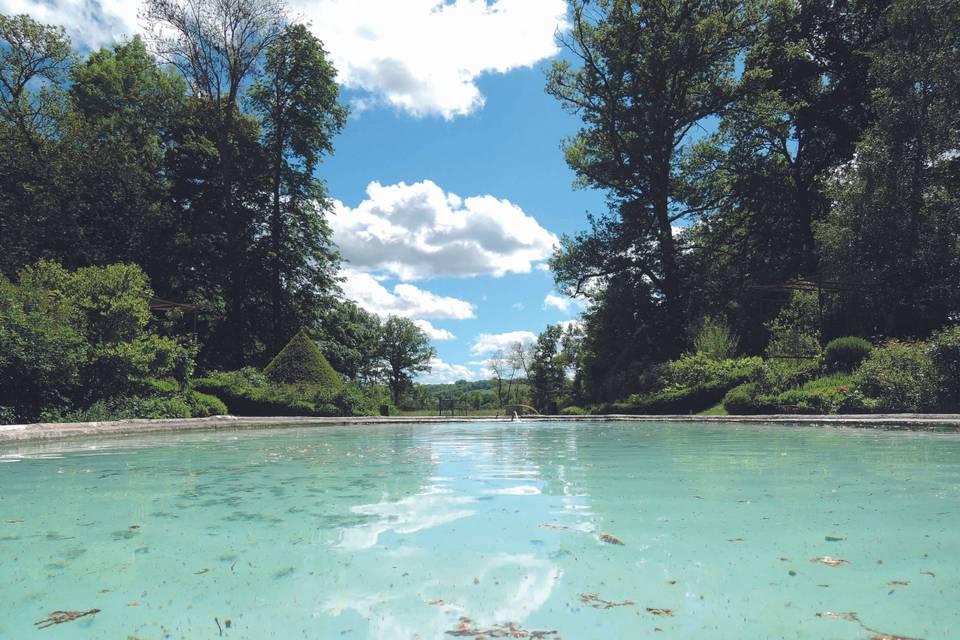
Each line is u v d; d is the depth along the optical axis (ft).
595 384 89.04
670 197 88.28
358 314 127.03
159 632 4.75
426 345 172.55
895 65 53.47
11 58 70.23
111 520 9.23
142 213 74.84
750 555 6.82
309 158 94.89
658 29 81.05
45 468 16.20
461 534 8.10
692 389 57.47
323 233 95.71
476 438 29.66
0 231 61.36
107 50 91.86
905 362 36.86
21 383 30.94
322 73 91.40
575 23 85.10
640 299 81.71
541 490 11.92
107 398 36.37
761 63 84.74
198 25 79.92
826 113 82.84
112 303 38.37
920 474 13.17
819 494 10.81
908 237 51.78
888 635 4.51
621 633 4.61
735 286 80.18
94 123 80.43
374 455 20.06
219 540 7.91
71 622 5.01
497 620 4.93
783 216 87.35
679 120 84.28
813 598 5.36
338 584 5.98
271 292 88.02
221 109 86.17
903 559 6.55
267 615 5.14
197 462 17.75
